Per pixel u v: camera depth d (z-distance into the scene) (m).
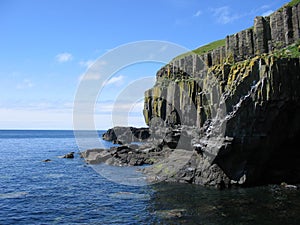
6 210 30.94
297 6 55.66
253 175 39.78
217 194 35.31
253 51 60.72
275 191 36.22
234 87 40.97
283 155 44.16
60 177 49.66
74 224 26.39
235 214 27.80
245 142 39.06
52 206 32.22
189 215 27.83
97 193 37.56
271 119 39.91
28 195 37.22
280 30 57.75
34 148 114.38
